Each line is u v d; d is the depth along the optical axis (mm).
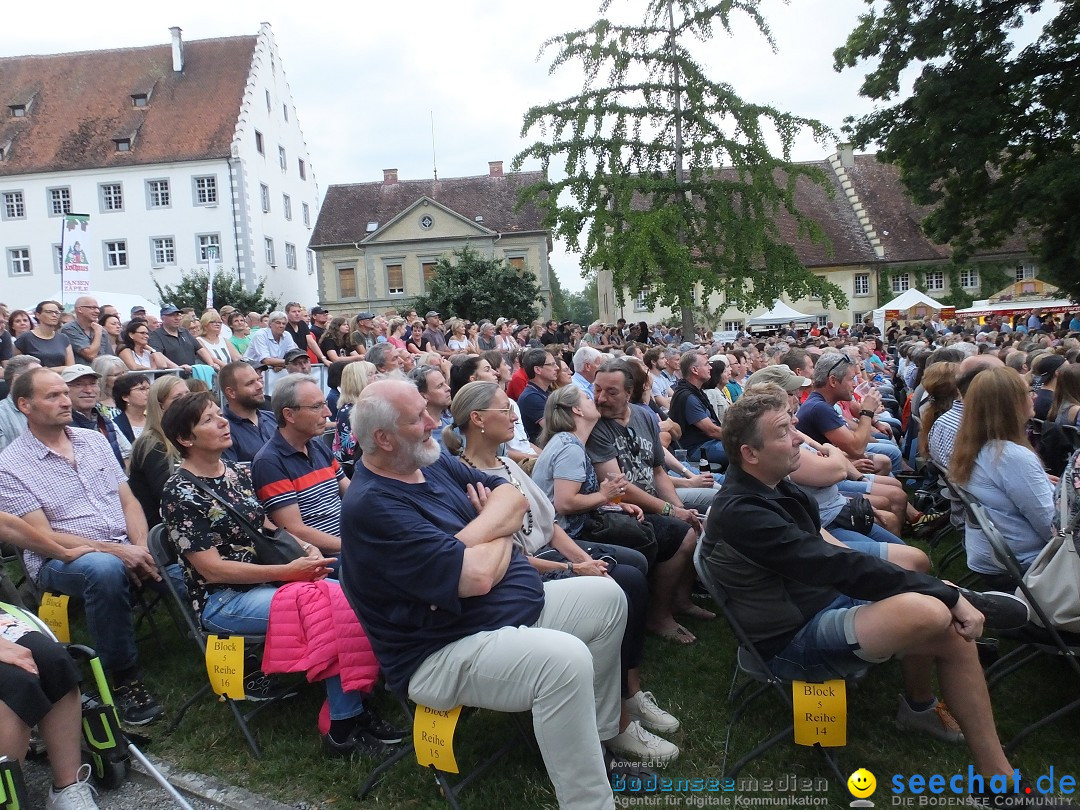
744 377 10625
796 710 2850
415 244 42719
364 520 2662
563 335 18453
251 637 3281
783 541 2824
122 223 37562
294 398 3793
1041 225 19453
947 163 19547
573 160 15273
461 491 3105
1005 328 23125
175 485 3363
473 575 2611
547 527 3641
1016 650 3453
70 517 3809
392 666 2738
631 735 3133
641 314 42188
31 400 3729
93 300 8125
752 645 2977
